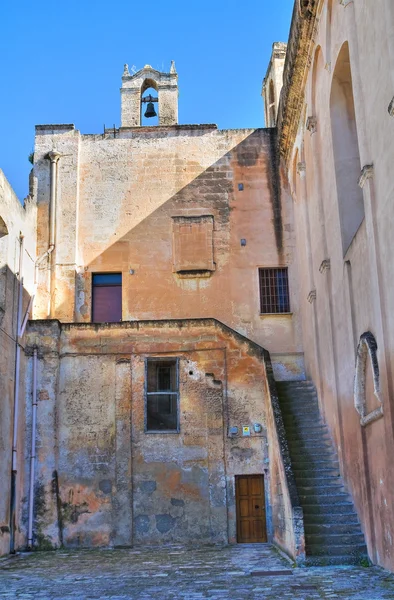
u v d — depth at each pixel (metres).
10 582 12.53
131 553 16.67
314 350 18.98
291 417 18.34
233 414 18.89
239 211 22.95
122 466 18.61
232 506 18.25
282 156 22.92
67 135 23.52
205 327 19.55
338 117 15.52
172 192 23.14
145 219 22.92
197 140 23.56
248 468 18.45
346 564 13.03
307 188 19.36
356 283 13.79
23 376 19.00
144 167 23.34
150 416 19.14
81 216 22.94
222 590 10.92
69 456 18.78
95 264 22.58
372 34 11.78
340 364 15.53
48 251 22.25
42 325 19.58
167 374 19.47
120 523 18.20
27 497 18.30
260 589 10.84
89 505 18.41
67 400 19.19
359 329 13.73
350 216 15.00
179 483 18.50
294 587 10.88
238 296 22.28
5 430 17.42
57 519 18.19
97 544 18.09
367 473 13.27
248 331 22.02
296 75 18.75
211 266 22.44
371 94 11.95
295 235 22.55
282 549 15.52
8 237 18.33
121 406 19.06
